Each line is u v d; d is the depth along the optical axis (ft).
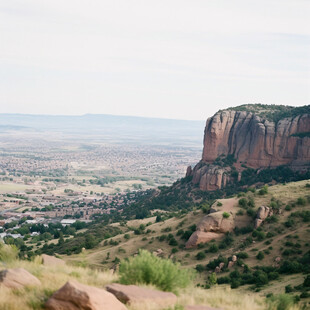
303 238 215.31
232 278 185.78
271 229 234.38
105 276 69.72
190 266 220.23
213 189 447.83
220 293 70.90
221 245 236.22
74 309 43.83
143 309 48.73
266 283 170.19
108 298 45.52
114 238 294.87
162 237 267.80
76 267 76.59
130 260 64.03
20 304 44.65
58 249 312.71
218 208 268.62
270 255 208.54
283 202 257.75
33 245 391.65
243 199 269.03
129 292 52.16
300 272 182.19
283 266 192.24
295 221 234.79
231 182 447.83
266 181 430.20
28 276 52.49
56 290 48.96
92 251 278.87
